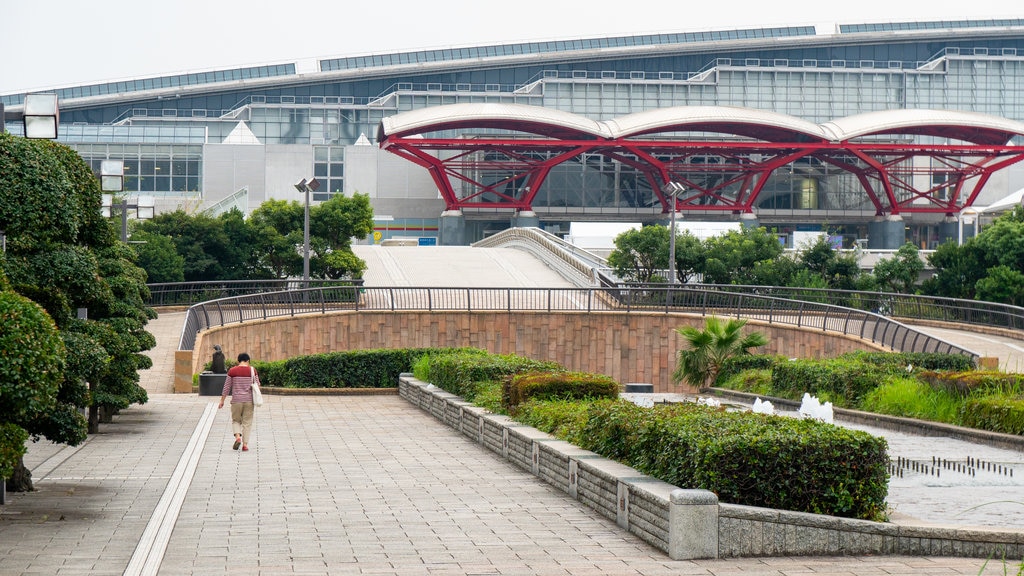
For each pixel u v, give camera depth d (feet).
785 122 348.59
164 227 201.16
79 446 62.85
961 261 205.98
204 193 383.04
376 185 397.19
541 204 394.73
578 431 49.26
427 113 346.74
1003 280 191.83
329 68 522.06
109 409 75.77
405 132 344.90
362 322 148.46
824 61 539.29
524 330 149.89
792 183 400.26
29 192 38.96
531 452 51.88
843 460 34.30
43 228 39.83
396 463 56.70
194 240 202.18
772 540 32.48
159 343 130.00
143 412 85.92
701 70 539.70
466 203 375.66
